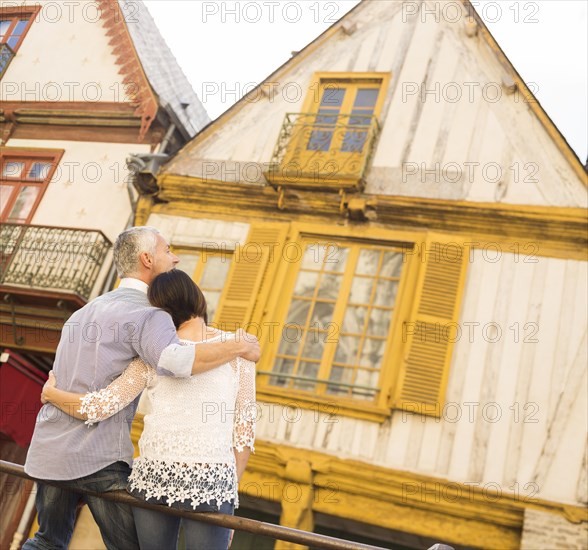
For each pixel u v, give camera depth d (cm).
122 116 1428
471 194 1147
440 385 1041
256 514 1148
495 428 1009
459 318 1077
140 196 1308
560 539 934
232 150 1297
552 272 1073
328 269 1164
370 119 1261
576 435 983
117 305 295
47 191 1417
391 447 1025
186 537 275
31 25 1636
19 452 1291
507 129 1178
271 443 1059
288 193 1207
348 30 1338
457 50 1265
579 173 1116
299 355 1119
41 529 304
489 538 968
